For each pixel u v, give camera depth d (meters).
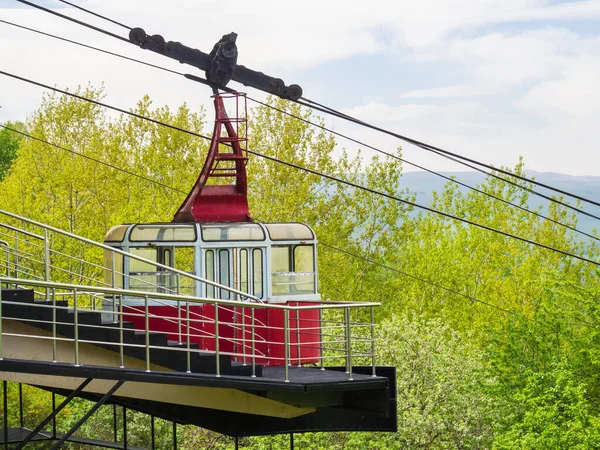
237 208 19.72
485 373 33.97
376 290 44.25
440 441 32.56
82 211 41.38
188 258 19.09
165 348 15.46
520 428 30.72
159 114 43.81
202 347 18.72
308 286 19.53
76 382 18.78
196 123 43.78
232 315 18.91
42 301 16.08
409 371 33.31
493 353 35.03
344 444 31.94
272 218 41.12
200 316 18.02
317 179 42.12
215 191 19.62
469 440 32.41
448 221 53.25
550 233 49.16
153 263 16.36
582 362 34.72
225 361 16.19
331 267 42.75
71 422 35.38
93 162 41.75
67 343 16.58
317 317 19.36
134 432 35.03
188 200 19.72
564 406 29.86
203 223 19.09
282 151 41.50
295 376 16.84
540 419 29.45
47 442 34.97
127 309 18.66
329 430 18.73
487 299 44.72
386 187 44.22
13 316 15.76
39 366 14.55
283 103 42.31
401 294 44.44
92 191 41.91
